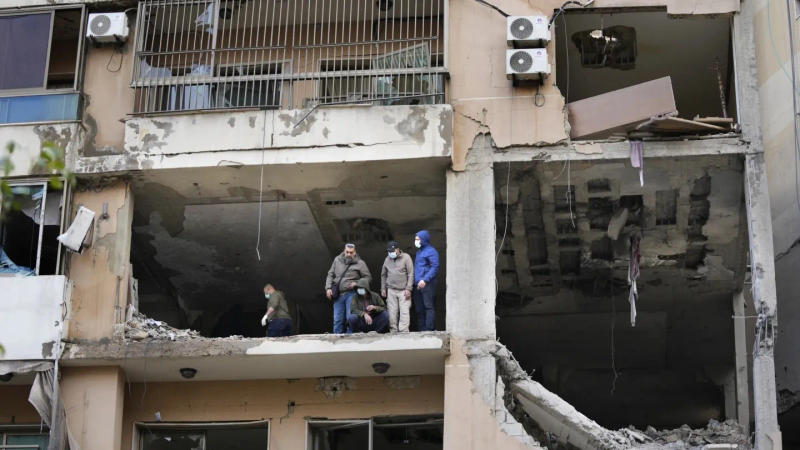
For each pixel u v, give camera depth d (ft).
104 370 52.95
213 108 54.19
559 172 53.62
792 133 60.59
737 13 54.29
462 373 49.90
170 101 55.83
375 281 69.15
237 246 63.82
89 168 54.60
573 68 64.54
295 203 58.49
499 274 63.82
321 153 53.26
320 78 54.85
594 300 66.49
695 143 52.34
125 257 54.13
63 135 55.26
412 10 59.57
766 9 64.54
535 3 54.80
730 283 63.46
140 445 56.18
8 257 53.78
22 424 54.95
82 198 54.95
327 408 55.31
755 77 53.26
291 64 54.80
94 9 57.62
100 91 56.34
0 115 55.88
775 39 63.10
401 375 55.06
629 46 62.54
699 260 61.57
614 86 65.51
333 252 64.75
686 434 52.11
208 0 56.39
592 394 73.67
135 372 54.34
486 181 52.65
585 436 50.06
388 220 60.95
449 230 52.11
